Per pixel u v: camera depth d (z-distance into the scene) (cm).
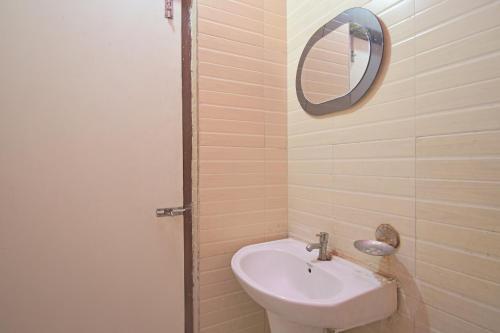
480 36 62
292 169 130
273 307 78
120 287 104
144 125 107
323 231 111
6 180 89
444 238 69
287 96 133
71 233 96
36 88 91
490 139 60
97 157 100
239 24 121
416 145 76
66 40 95
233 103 119
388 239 83
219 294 117
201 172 112
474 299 63
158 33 110
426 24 73
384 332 86
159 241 110
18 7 89
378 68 86
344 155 100
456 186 67
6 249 89
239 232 121
